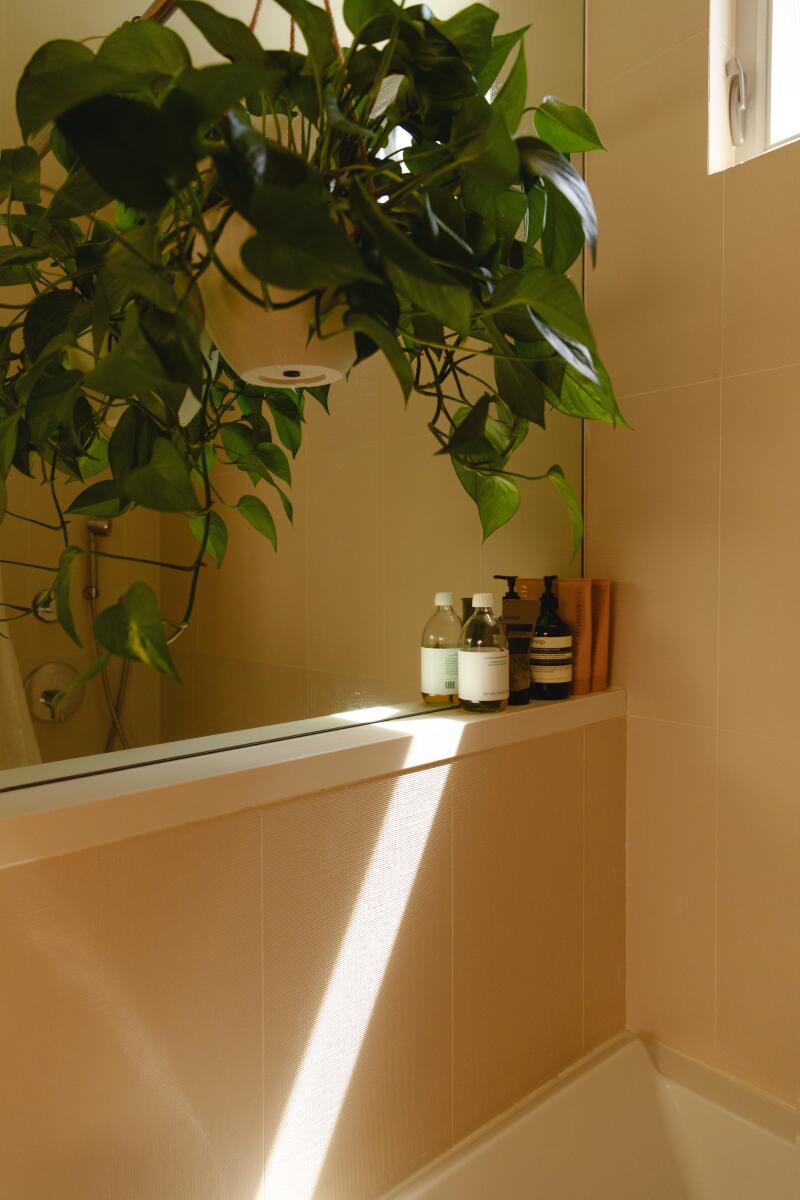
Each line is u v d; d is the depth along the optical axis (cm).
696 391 133
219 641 99
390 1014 107
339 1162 102
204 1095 88
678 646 137
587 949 138
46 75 46
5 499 68
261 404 92
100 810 79
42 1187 77
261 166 45
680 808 138
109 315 56
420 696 124
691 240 133
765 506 125
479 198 67
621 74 142
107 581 90
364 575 116
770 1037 128
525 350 71
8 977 74
